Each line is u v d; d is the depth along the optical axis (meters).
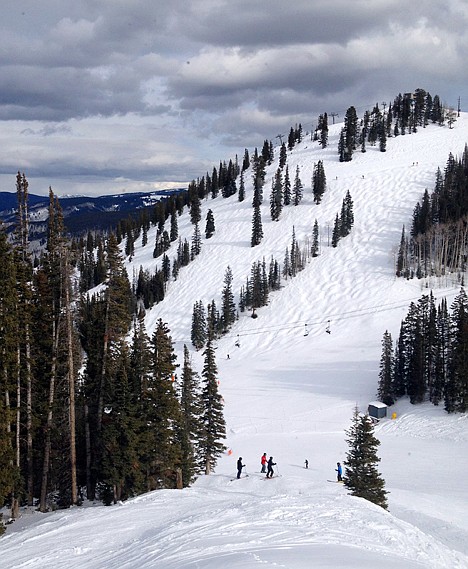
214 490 26.22
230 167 194.75
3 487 23.67
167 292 140.75
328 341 100.50
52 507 28.86
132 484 28.77
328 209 156.88
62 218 28.88
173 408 30.28
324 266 130.25
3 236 25.36
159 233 179.50
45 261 30.33
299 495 19.38
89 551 14.94
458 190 136.50
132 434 27.91
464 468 43.44
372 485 29.55
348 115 191.75
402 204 149.62
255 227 148.00
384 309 107.88
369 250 131.88
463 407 60.78
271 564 9.37
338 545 11.78
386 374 69.31
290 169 193.25
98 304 31.67
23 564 14.46
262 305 121.56
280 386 80.12
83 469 31.31
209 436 43.59
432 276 117.44
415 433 57.91
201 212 186.38
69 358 28.50
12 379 26.25
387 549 12.31
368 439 30.42
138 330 31.45
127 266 165.62
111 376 29.84
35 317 29.64
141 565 11.70
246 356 103.00
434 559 12.56
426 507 30.16
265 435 59.91
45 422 29.06
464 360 60.84
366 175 171.38
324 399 72.56
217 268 143.25
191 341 116.75
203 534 13.66
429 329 70.94
